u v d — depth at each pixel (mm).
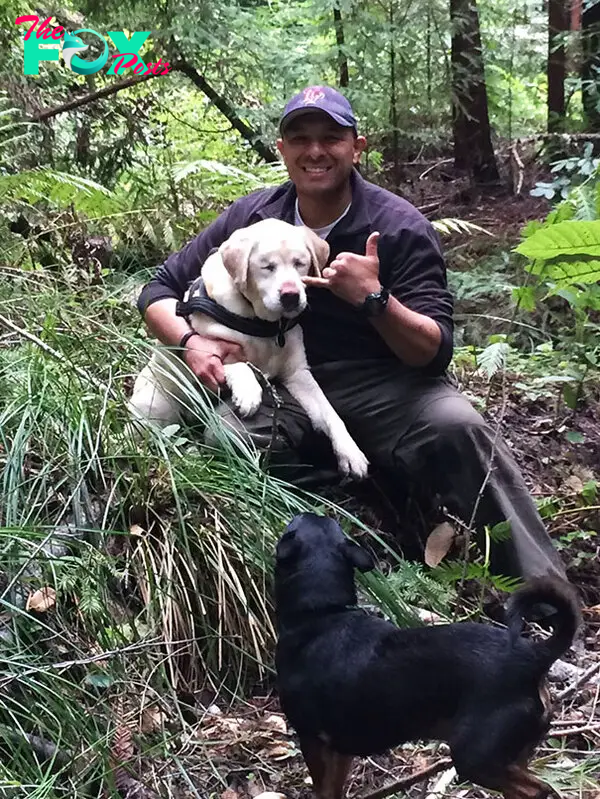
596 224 1695
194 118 4184
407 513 2012
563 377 2537
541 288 2822
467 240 3588
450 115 4281
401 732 1133
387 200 1989
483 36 4551
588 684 1571
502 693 1072
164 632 1511
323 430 1982
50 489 1597
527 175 4328
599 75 4062
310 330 2023
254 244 1888
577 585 1904
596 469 2328
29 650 1377
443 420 1861
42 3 3727
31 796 1139
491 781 1077
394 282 1947
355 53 3967
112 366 1885
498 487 1796
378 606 1579
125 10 3803
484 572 1620
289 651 1212
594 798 1291
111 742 1301
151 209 3176
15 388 1798
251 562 1644
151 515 1672
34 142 3555
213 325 1976
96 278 2740
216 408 1947
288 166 1944
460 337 3006
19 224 2961
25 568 1419
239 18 3922
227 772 1366
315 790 1218
